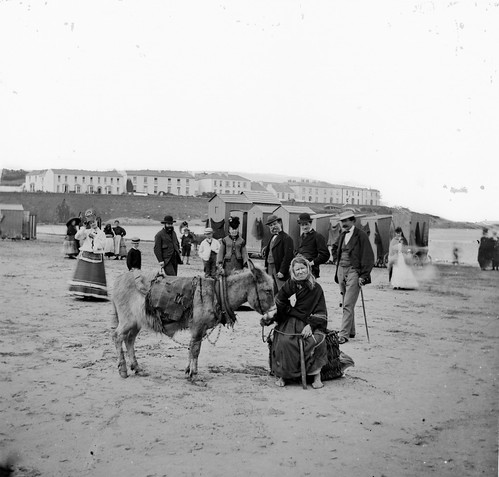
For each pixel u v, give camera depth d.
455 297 15.29
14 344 8.26
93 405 5.66
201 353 8.12
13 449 4.54
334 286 17.53
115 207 43.72
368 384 6.70
